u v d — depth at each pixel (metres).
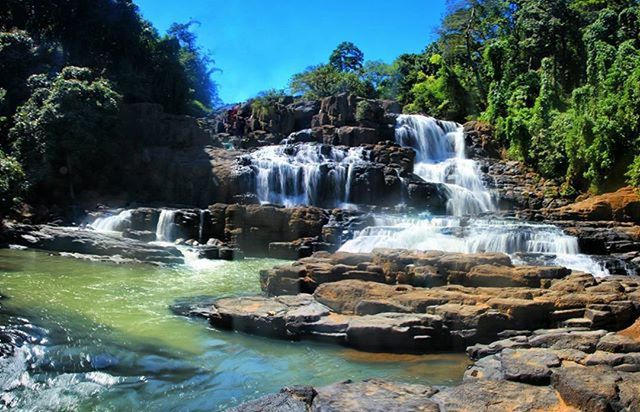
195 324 10.72
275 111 39.00
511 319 10.11
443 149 39.03
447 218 23.73
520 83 41.41
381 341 9.50
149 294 13.27
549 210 26.56
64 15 37.09
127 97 35.62
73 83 27.69
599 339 8.53
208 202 29.03
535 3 44.50
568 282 11.83
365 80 58.09
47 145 26.38
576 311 10.38
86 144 27.42
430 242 19.88
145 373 7.86
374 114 38.03
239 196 28.38
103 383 7.37
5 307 10.45
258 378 7.97
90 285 13.77
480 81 47.84
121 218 23.45
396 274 12.60
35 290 12.52
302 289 12.83
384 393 6.32
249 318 10.29
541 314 10.30
